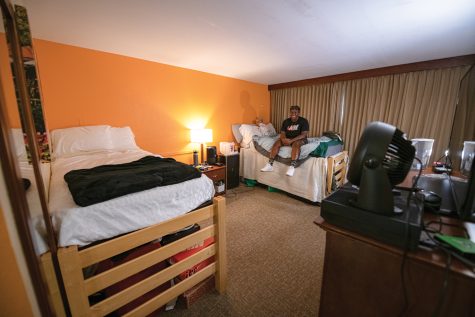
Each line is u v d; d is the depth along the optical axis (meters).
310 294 1.45
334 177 3.05
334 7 1.48
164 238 1.35
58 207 0.95
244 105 4.18
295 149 3.08
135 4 1.43
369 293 0.75
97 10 1.50
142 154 2.13
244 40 2.08
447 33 1.91
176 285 1.26
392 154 0.69
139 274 1.31
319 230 2.31
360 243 0.74
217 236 1.39
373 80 3.29
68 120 2.22
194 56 2.61
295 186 3.16
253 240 2.11
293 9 1.51
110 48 2.30
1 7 0.68
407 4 1.43
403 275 0.65
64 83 2.17
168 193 1.23
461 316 0.59
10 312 0.63
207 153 3.39
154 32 1.89
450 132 2.72
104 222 0.99
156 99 2.88
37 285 0.70
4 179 0.60
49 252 0.85
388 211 0.66
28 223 0.67
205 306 1.36
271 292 1.47
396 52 2.45
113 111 2.52
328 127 3.91
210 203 1.47
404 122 3.06
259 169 3.69
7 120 0.61
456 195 0.96
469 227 0.73
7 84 0.71
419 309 0.65
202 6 1.46
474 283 0.55
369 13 1.56
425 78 2.86
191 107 3.30
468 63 2.51
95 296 1.16
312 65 3.05
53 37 1.98
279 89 4.55
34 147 0.77
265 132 4.12
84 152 2.08
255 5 1.45
